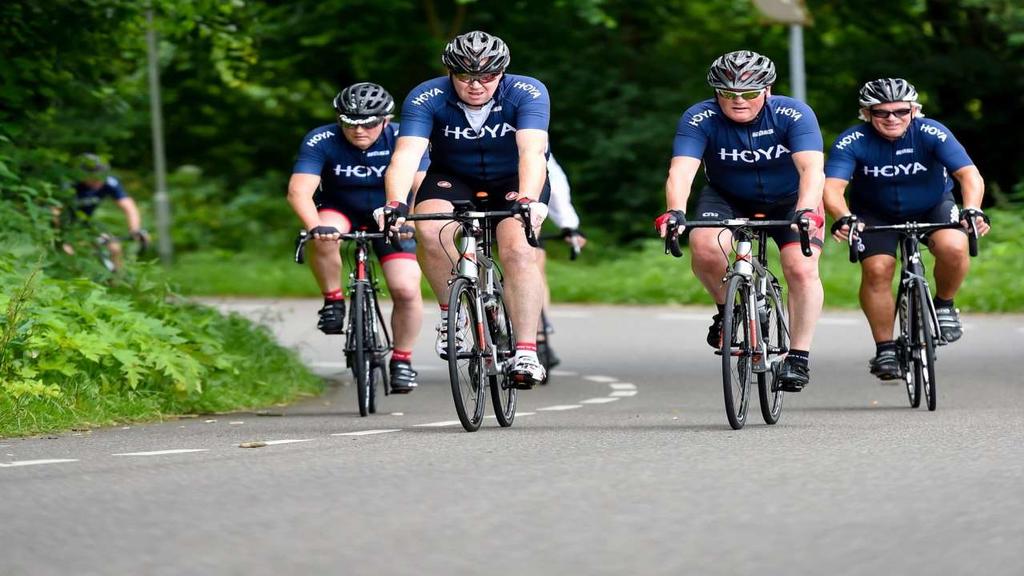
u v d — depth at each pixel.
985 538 15.23
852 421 26.83
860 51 86.81
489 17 88.12
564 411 30.42
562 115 90.62
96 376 29.45
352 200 31.36
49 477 19.86
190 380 30.16
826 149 89.12
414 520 16.34
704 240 26.66
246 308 62.34
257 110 97.00
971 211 28.84
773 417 26.41
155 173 101.19
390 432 25.52
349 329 30.16
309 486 18.69
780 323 26.81
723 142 26.69
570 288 68.38
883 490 17.94
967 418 27.09
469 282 25.16
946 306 31.39
